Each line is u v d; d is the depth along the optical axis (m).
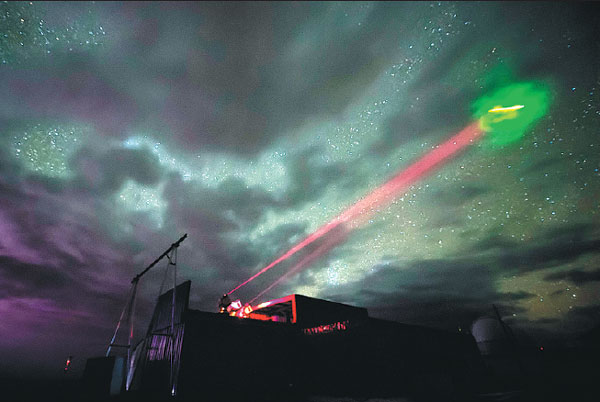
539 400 9.76
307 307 17.42
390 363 15.90
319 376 14.54
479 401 10.65
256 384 13.19
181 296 14.08
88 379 13.52
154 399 10.92
